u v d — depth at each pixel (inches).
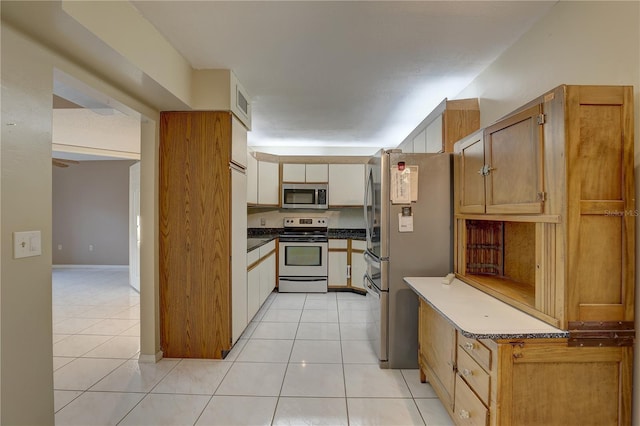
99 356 101.9
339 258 187.2
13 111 50.0
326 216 206.4
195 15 70.3
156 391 82.2
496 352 50.0
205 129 99.4
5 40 49.5
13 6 46.9
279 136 181.0
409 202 95.1
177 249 100.2
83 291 182.9
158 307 100.0
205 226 99.7
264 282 155.5
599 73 57.1
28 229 51.5
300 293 183.9
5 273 48.2
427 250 95.2
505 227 84.7
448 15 70.4
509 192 62.2
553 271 52.0
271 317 141.2
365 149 209.9
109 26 59.3
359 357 102.1
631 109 49.4
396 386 85.3
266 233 206.1
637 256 50.8
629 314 50.1
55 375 90.1
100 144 186.7
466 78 102.8
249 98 120.3
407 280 87.2
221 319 100.3
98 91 73.7
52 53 59.7
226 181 99.6
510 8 67.7
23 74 52.3
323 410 74.8
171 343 100.8
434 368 77.2
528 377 49.9
